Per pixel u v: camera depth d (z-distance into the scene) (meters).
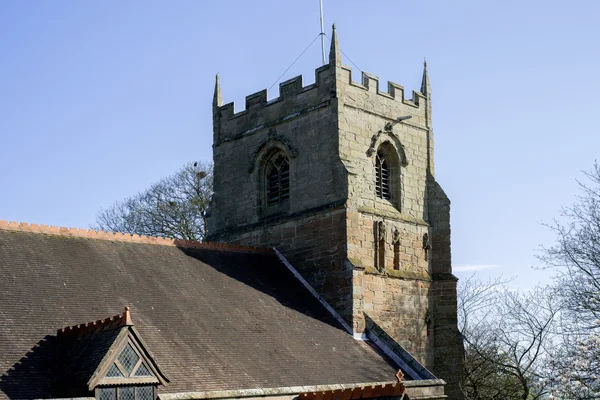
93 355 29.59
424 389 41.62
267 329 40.72
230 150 54.62
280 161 52.09
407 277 50.28
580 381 39.03
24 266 35.56
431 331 51.50
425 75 55.38
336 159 48.16
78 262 37.97
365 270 47.34
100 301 35.88
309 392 35.88
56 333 32.44
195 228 76.44
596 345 39.31
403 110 53.00
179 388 32.06
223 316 39.84
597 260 48.03
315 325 44.09
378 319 47.94
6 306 32.59
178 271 42.03
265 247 50.91
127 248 41.44
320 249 48.00
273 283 46.78
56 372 30.44
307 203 49.41
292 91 51.28
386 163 52.19
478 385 58.00
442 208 53.00
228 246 47.44
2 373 29.28
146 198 78.75
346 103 49.16
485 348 59.81
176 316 37.66
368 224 48.75
